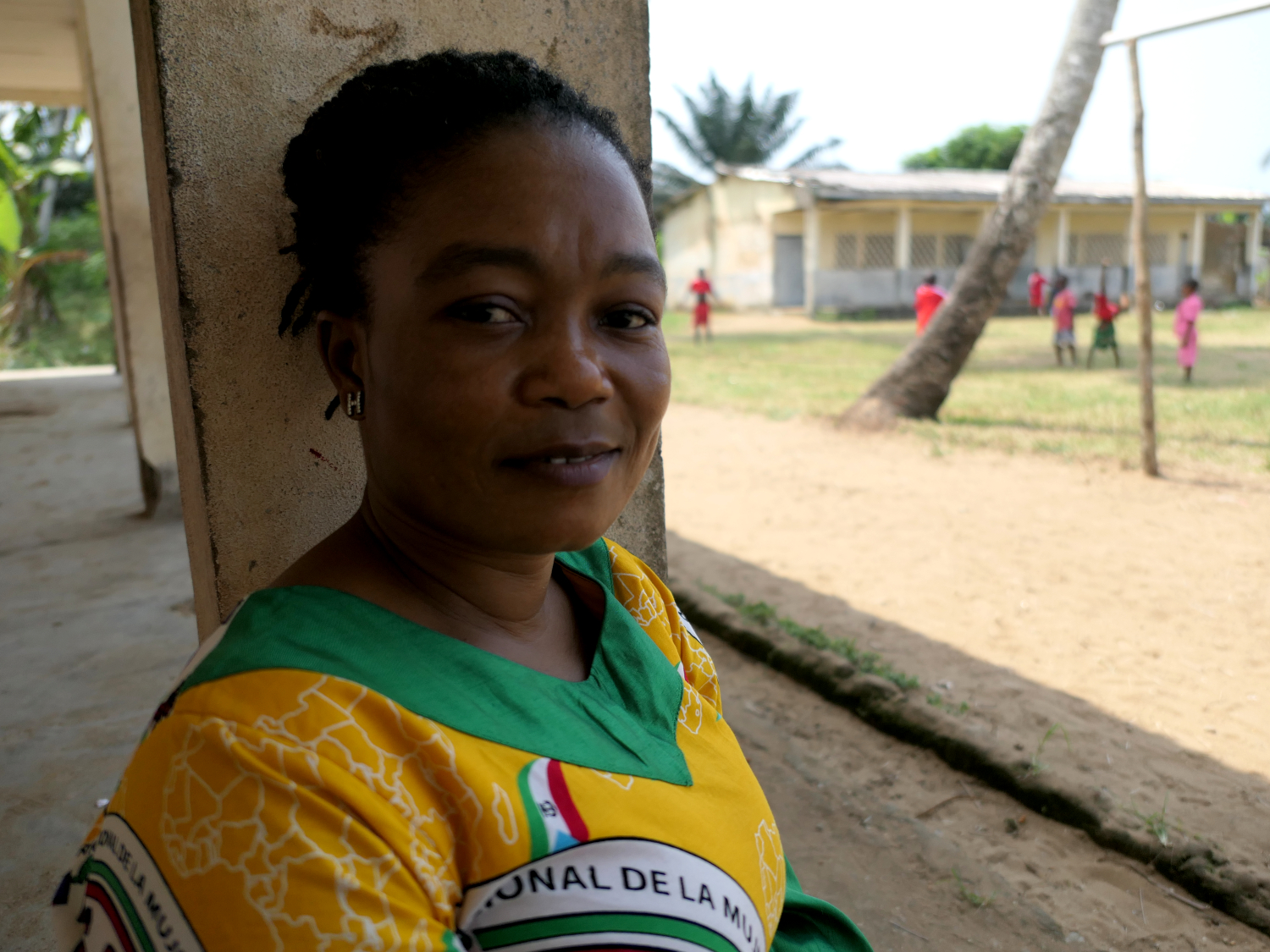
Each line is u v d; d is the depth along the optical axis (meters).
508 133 0.74
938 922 2.48
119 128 5.12
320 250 0.85
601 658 0.88
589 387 0.73
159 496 5.55
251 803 0.60
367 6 1.25
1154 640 4.45
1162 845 2.74
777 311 27.91
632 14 1.54
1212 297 28.27
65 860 2.31
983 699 3.81
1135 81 7.06
